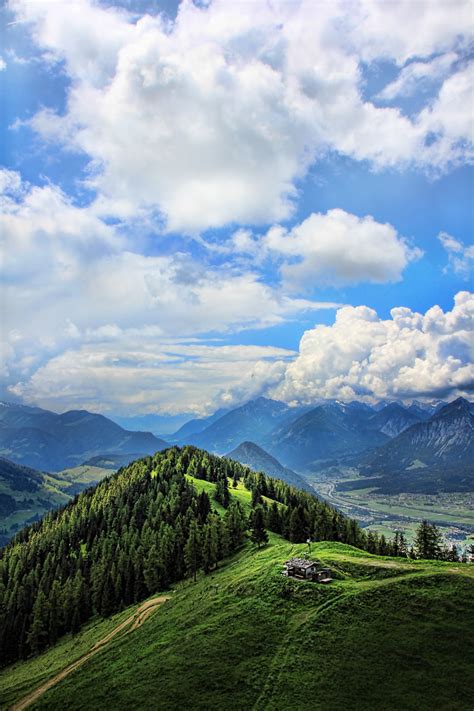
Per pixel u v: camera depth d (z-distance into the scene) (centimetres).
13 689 8738
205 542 11981
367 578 7775
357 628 6338
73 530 19112
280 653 6222
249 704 5462
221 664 6284
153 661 6912
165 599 11006
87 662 8112
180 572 13062
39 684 8438
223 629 7119
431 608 6397
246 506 18400
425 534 12581
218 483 19775
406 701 5041
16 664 12006
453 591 6656
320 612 6856
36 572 16050
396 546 13700
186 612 8531
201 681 6041
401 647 5822
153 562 12750
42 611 12688
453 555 13450
